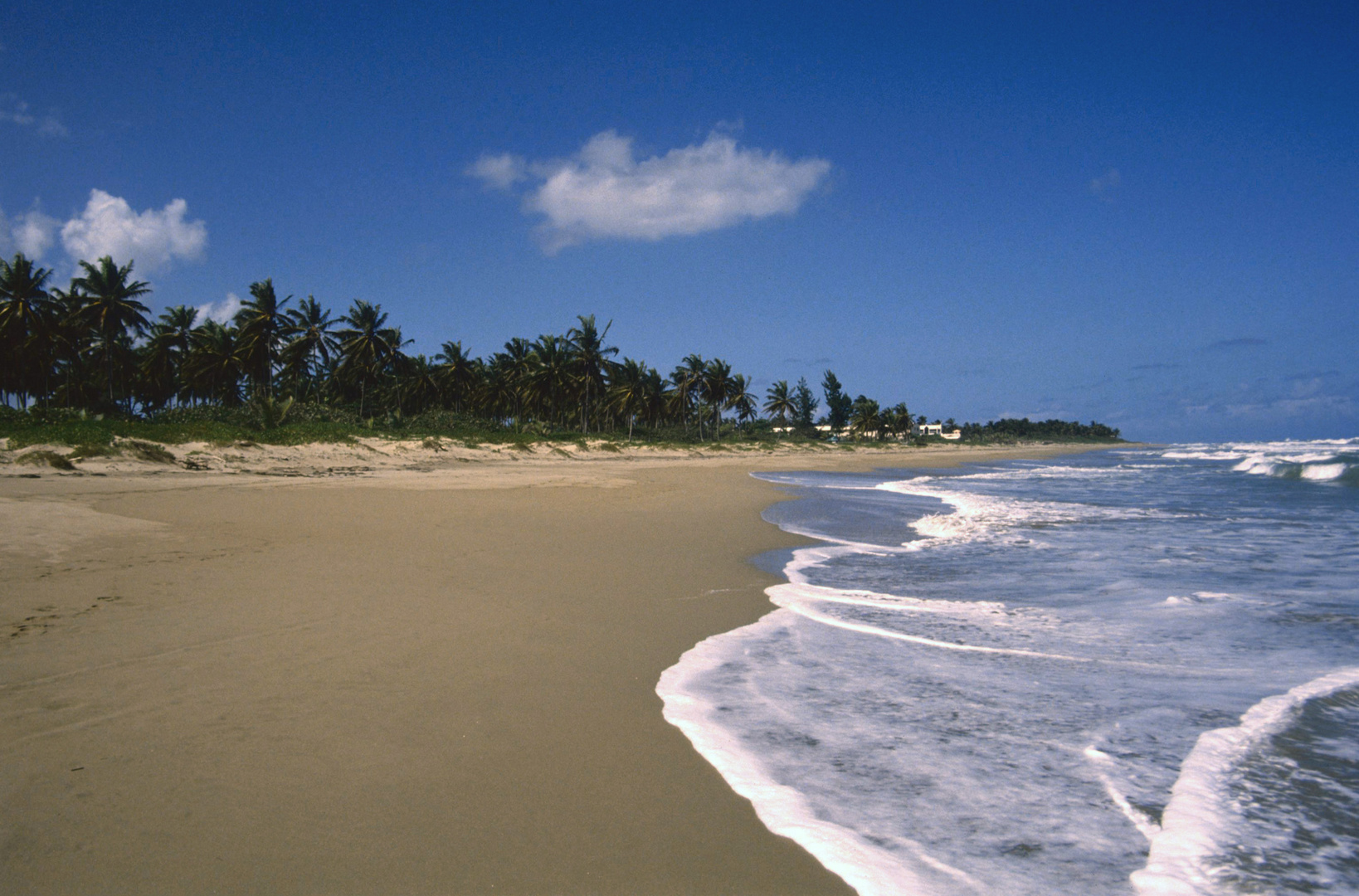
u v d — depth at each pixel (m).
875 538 12.12
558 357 66.31
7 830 2.83
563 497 16.70
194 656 4.93
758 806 3.22
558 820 3.06
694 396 83.06
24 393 48.31
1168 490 22.62
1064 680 4.93
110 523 9.80
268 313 52.06
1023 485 25.95
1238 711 4.34
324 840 2.85
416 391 68.69
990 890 2.62
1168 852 2.87
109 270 46.84
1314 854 2.85
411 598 6.75
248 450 26.14
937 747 3.87
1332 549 10.52
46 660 4.72
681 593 7.60
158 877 2.57
